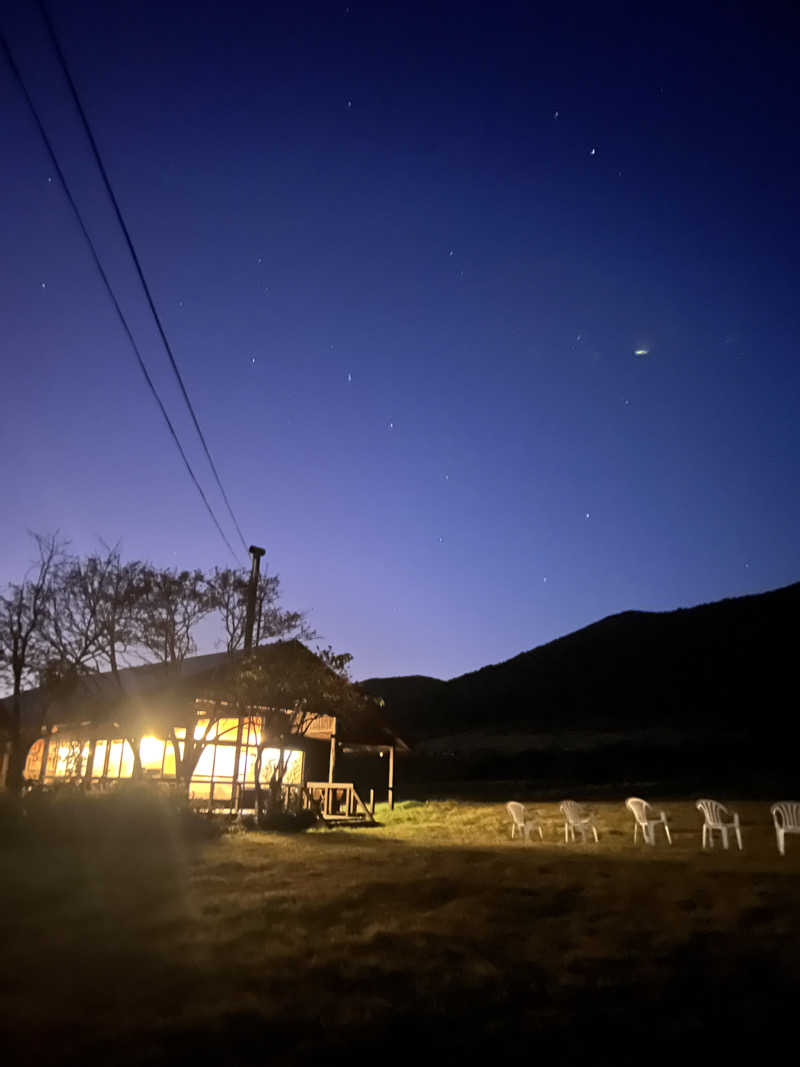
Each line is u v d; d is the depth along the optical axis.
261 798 19.03
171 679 18.38
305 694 18.36
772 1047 4.30
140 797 14.83
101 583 18.66
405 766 37.41
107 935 6.60
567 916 7.13
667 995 5.05
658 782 27.28
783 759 29.53
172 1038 4.36
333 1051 4.21
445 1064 4.11
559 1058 4.18
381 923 6.87
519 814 15.24
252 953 6.03
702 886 8.28
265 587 19.09
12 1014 4.70
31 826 12.89
